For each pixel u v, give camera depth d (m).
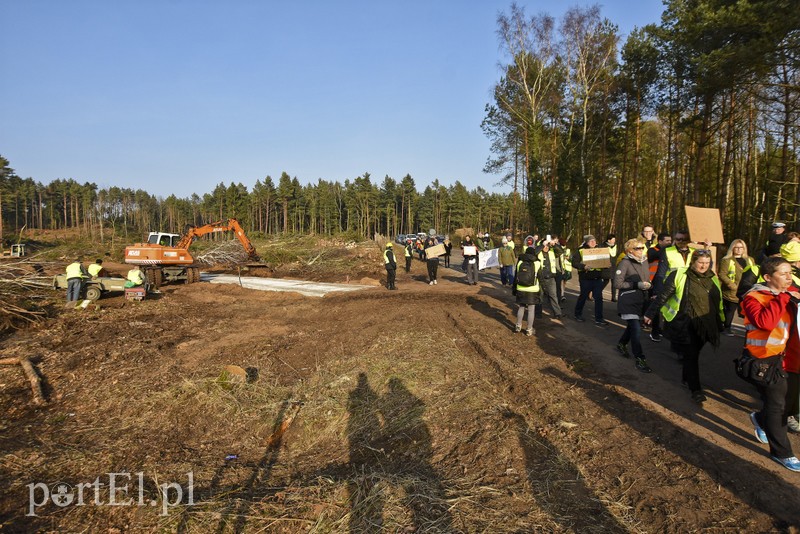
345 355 7.78
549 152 30.58
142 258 18.20
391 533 3.30
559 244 11.81
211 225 22.69
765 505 3.24
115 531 3.65
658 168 31.28
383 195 85.25
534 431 4.60
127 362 8.02
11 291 13.62
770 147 22.92
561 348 7.50
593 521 3.24
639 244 6.52
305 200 83.12
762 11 14.02
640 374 6.09
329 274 23.39
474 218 79.81
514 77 31.83
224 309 13.09
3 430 5.64
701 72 16.64
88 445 5.27
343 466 4.50
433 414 5.20
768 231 20.14
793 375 3.80
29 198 79.69
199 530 3.57
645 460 3.95
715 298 4.93
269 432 5.45
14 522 3.77
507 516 3.35
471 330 8.85
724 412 4.82
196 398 6.27
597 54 29.39
